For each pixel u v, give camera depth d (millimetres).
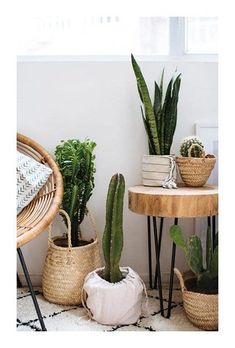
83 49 2266
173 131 1972
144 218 2166
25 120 2146
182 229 2162
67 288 1850
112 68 2127
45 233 2158
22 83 2131
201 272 1717
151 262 2160
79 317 1747
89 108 2143
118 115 2143
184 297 1654
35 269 2164
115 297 1643
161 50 2275
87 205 2156
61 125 2150
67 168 1937
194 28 2248
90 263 1900
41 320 1558
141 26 2268
